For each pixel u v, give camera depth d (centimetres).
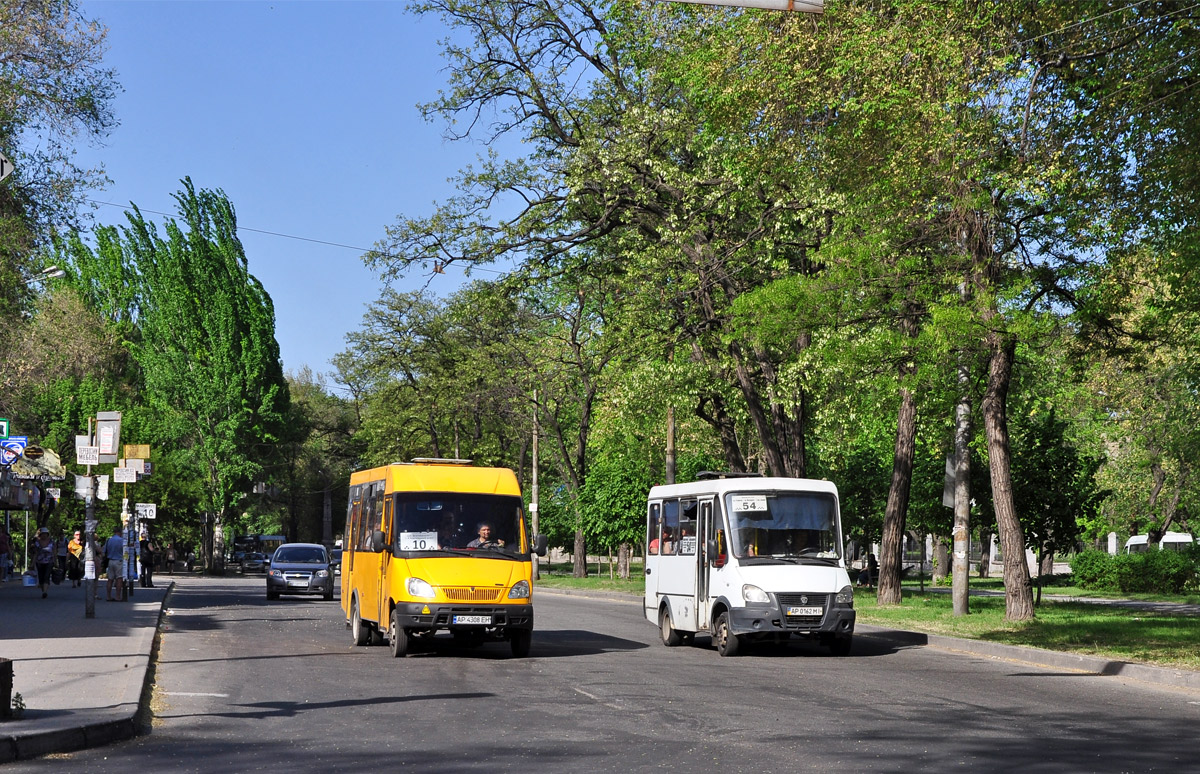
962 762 939
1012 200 2167
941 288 2234
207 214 7925
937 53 1817
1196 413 4231
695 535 2114
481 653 1938
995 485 2441
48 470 4091
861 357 2231
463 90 3319
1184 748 1023
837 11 1948
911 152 1917
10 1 2986
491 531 1912
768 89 2075
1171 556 4331
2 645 1809
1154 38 1770
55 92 3048
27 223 3144
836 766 917
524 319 5566
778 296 2267
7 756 932
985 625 2388
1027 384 3406
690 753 971
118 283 8131
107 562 3222
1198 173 1756
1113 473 5012
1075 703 1342
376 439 7969
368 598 2028
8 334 3400
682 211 3114
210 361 7838
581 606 3641
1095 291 2233
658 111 3056
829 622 1948
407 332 7231
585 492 4984
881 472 4531
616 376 3572
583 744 1014
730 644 1948
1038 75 1866
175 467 7575
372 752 973
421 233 3288
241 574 8294
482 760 934
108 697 1200
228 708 1242
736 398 3503
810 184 2430
